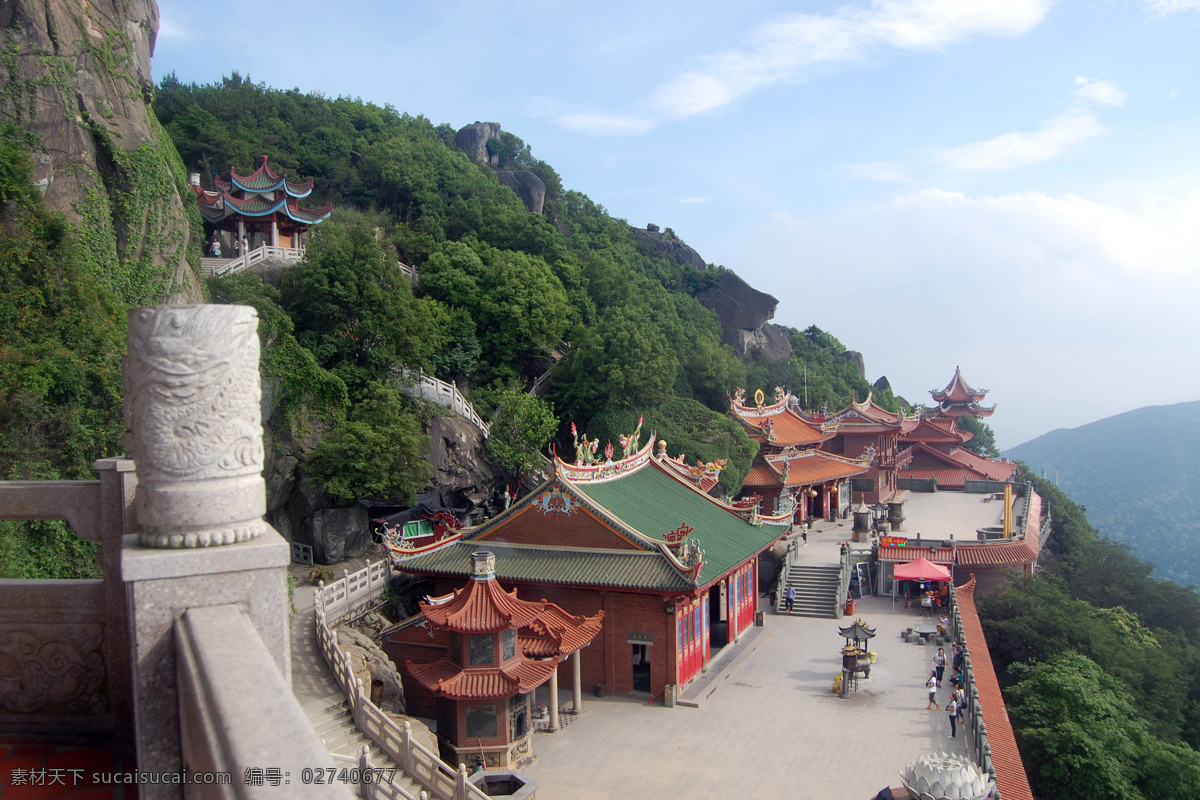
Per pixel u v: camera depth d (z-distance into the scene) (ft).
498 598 90.58
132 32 143.54
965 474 322.34
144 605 20.63
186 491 21.45
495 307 207.31
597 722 108.17
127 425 22.54
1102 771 114.21
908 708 114.83
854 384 451.94
